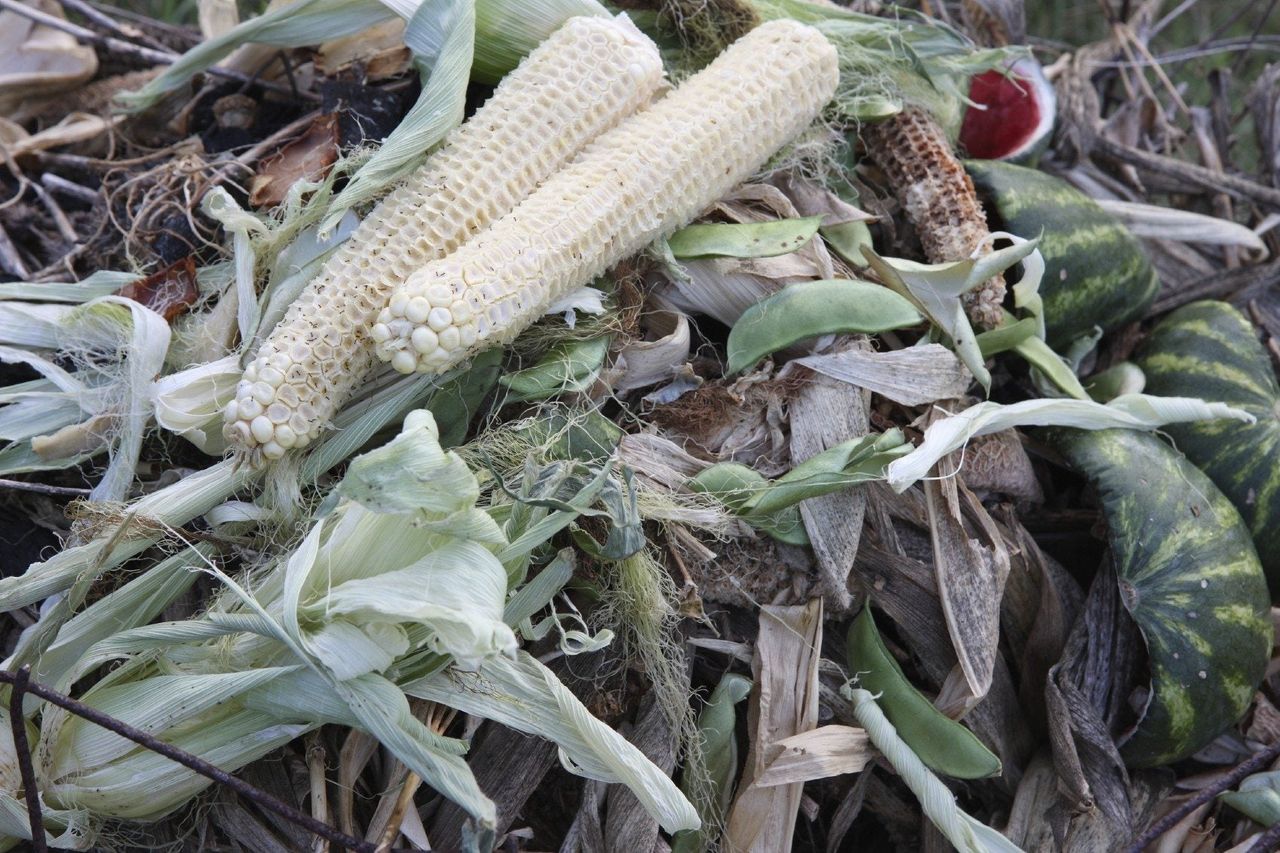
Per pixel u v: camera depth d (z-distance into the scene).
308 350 0.70
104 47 0.96
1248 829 0.81
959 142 0.92
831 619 0.79
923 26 0.85
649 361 0.76
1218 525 0.79
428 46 0.76
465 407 0.74
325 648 0.67
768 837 0.75
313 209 0.74
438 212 0.72
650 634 0.73
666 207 0.74
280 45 0.85
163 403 0.73
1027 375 0.86
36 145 0.90
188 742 0.71
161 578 0.73
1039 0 1.42
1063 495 0.86
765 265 0.78
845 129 0.84
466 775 0.67
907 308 0.76
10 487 0.77
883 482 0.77
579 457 0.74
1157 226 0.93
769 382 0.77
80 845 0.71
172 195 0.84
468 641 0.66
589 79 0.74
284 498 0.72
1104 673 0.80
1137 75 1.03
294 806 0.74
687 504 0.74
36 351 0.79
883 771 0.80
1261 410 0.84
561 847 0.76
